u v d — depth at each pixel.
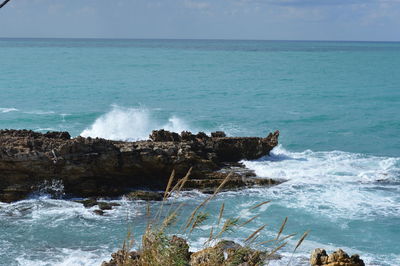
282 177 27.61
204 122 46.97
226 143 30.06
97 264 17.05
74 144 24.47
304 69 116.94
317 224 21.09
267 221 21.23
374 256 18.11
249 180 26.42
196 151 28.33
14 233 19.72
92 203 23.11
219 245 8.46
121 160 25.16
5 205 22.69
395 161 32.16
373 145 38.09
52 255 17.81
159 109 54.09
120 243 18.83
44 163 23.83
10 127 43.09
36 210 22.20
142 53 189.12
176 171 26.19
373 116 51.34
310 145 37.84
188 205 23.12
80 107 54.28
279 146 37.19
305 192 25.34
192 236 18.03
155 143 27.34
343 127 45.41
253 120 48.50
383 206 23.45
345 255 15.59
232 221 7.46
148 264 7.37
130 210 22.31
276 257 16.92
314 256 16.03
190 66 120.81
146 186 25.69
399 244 19.25
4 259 17.41
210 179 26.20
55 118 47.25
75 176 24.30
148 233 7.66
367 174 28.59
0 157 23.16
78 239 19.27
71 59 140.62
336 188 26.02
